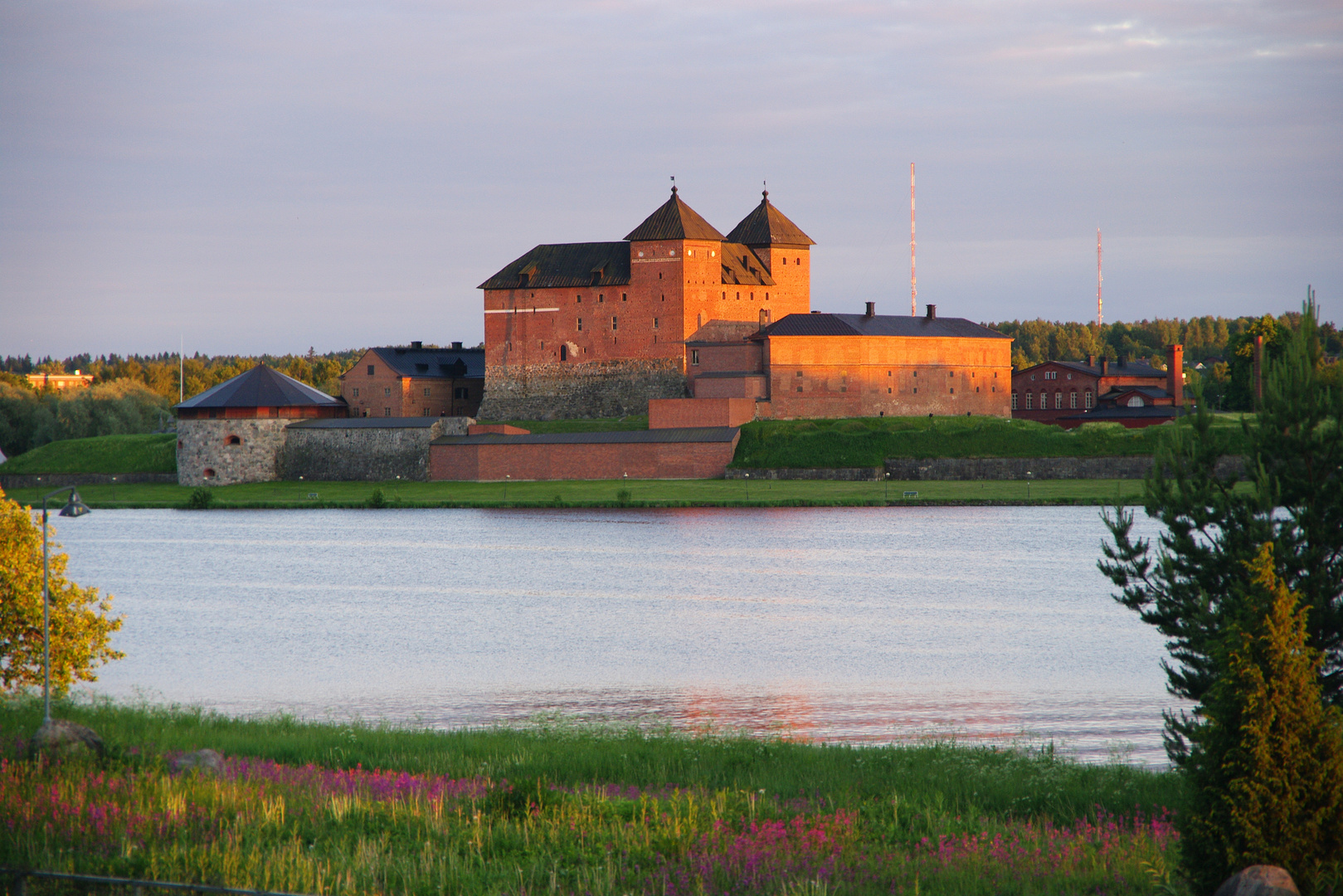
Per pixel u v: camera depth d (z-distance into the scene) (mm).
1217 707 32531
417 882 36000
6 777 42750
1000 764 50250
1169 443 48844
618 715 70688
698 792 45906
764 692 78250
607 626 106938
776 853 37812
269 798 42812
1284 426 45375
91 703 67188
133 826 39344
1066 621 106875
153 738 52375
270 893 33250
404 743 54438
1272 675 31797
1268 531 44531
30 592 59938
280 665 88938
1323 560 44188
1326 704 42312
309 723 62469
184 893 34469
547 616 112688
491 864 37781
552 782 48031
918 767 49531
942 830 40812
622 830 40125
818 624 106688
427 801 42844
